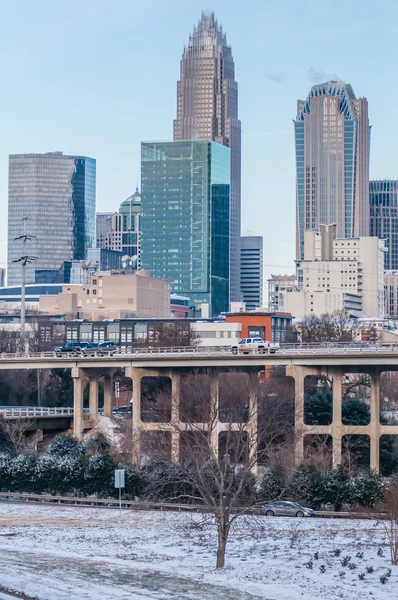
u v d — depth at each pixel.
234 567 115.25
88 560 119.00
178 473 171.25
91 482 186.12
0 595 99.94
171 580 106.62
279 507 164.12
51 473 190.25
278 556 123.00
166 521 153.88
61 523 154.00
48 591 100.44
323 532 143.25
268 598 98.38
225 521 117.25
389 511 148.50
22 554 123.56
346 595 100.00
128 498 183.00
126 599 97.38
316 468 179.50
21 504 179.12
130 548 129.62
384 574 110.81
